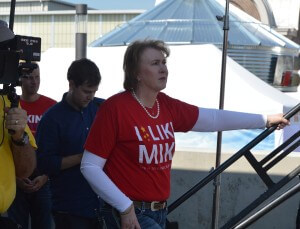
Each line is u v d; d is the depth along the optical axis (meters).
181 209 5.46
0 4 19.03
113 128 2.92
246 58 14.16
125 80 3.04
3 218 2.80
